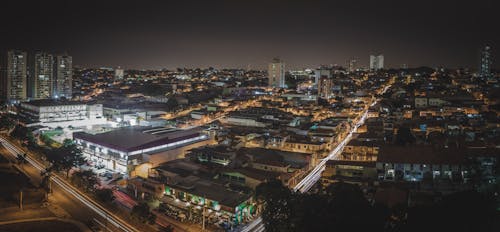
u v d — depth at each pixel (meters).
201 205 104.56
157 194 114.25
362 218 74.06
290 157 143.12
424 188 111.06
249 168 130.75
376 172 121.38
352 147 146.50
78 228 96.38
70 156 140.50
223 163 137.38
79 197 119.12
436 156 123.50
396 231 70.69
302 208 80.00
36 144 176.12
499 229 69.25
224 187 112.62
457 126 177.88
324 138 175.12
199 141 168.88
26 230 94.12
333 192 86.81
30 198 116.50
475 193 75.50
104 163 153.00
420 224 69.81
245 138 176.12
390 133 173.12
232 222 97.81
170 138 158.88
